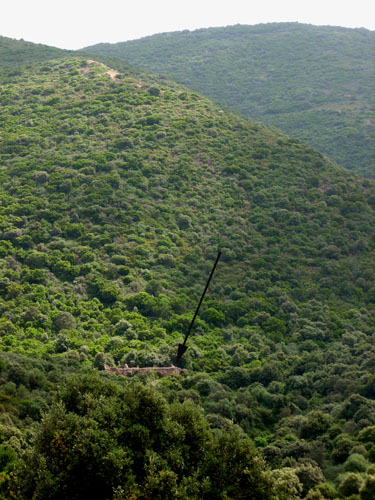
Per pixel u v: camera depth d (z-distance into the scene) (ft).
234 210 344.28
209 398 192.13
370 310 282.15
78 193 323.37
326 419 170.81
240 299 278.67
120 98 434.30
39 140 372.17
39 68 493.36
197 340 245.86
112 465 100.17
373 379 188.65
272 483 105.81
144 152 372.17
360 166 533.14
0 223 289.12
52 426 105.60
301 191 359.66
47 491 98.27
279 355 236.84
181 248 307.78
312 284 294.25
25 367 174.91
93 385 116.37
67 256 279.08
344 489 116.06
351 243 324.19
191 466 107.24
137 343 231.50
